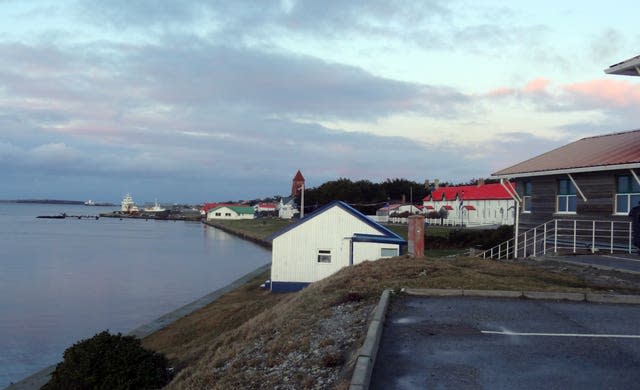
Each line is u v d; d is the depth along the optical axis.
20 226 145.00
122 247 79.50
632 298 11.12
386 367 7.24
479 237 43.59
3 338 24.94
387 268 16.05
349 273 16.39
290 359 8.95
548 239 24.02
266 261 61.28
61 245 81.44
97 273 48.66
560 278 14.27
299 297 15.41
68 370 11.65
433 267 15.63
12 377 19.61
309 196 121.00
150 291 38.53
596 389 6.39
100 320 28.72
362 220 28.83
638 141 22.66
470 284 12.70
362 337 8.47
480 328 9.09
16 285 41.00
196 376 10.11
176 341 20.89
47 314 30.17
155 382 12.05
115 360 11.91
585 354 7.69
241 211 185.88
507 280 13.41
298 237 29.17
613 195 20.45
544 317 9.84
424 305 10.87
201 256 66.94
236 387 8.33
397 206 106.56
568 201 23.41
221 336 15.88
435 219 91.75
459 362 7.39
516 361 7.41
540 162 26.14
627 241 19.62
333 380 7.41
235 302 28.28
